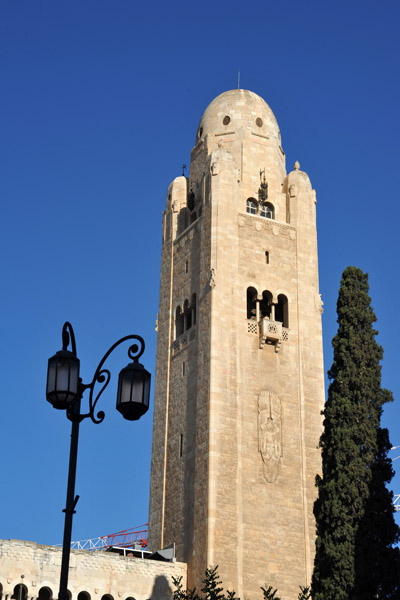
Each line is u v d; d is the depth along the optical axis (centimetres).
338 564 6159
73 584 7275
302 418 8488
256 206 9256
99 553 7481
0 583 6981
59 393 3125
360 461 6475
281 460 8219
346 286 7188
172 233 9562
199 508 7869
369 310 7106
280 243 9069
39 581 7119
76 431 3244
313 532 8100
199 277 8769
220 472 7888
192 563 7731
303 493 8206
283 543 7925
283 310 8944
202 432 8106
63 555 3100
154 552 8000
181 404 8612
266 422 8281
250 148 9450
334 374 6969
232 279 8625
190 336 8762
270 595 6694
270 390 8425
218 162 9000
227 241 8738
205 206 8956
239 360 8369
